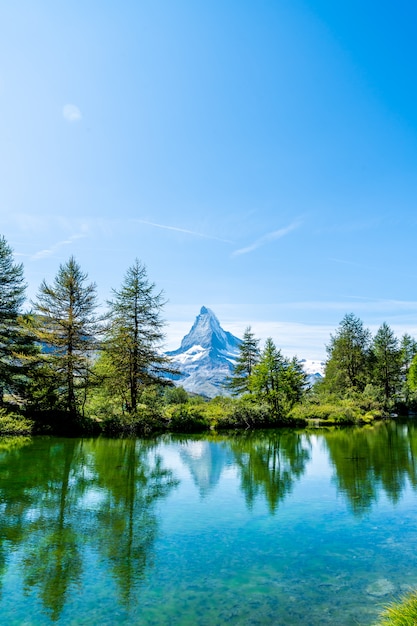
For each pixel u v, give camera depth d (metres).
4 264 29.03
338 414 43.44
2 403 29.12
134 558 8.09
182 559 8.04
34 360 28.64
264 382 45.03
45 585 6.95
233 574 7.39
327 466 17.66
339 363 65.44
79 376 29.75
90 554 8.27
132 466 17.25
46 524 10.01
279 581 7.13
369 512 11.09
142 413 32.44
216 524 10.12
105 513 10.91
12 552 8.34
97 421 30.09
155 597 6.55
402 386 68.69
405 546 8.74
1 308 28.97
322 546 8.73
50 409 28.47
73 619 5.89
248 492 13.24
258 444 25.52
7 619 5.89
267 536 9.32
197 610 6.14
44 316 29.81
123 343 32.03
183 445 24.70
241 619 5.88
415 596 5.19
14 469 15.98
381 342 70.56
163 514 10.90
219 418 37.69
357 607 6.21
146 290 33.66
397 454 20.97
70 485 13.77
